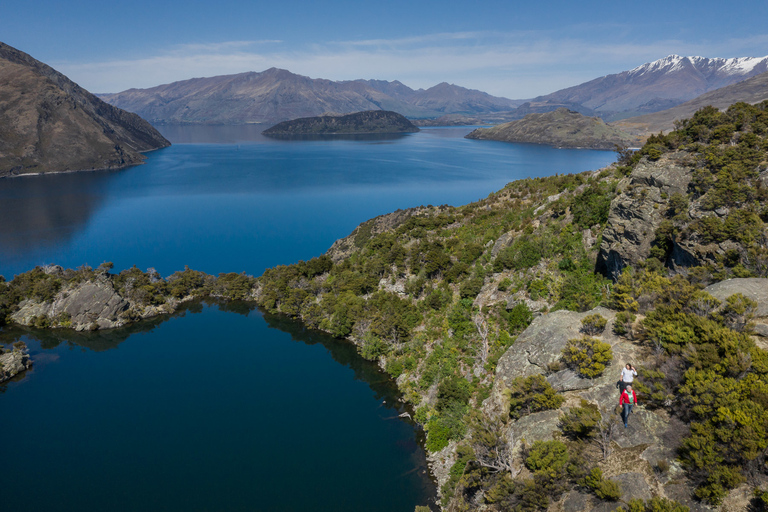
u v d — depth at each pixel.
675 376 30.14
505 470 34.72
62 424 82.12
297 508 57.91
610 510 26.61
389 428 71.75
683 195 51.47
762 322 32.53
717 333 30.53
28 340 117.25
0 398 92.19
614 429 30.73
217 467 67.88
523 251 79.12
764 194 44.03
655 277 42.22
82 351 112.00
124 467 69.38
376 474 61.69
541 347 41.41
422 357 82.50
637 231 53.81
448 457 60.06
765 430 24.22
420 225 136.38
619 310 41.56
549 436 33.44
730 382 27.34
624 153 86.88
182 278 145.62
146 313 129.38
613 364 35.28
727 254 41.91
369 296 112.50
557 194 102.75
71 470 69.25
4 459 72.56
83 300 124.62
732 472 23.92
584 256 69.81
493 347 67.06
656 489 26.50
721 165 49.50
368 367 92.19
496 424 38.22
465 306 82.75
